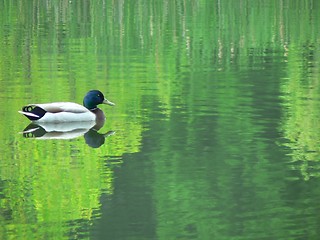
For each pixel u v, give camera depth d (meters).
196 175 19.89
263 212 17.47
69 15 62.66
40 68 36.41
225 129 24.38
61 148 22.31
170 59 40.75
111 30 54.06
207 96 29.59
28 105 25.42
